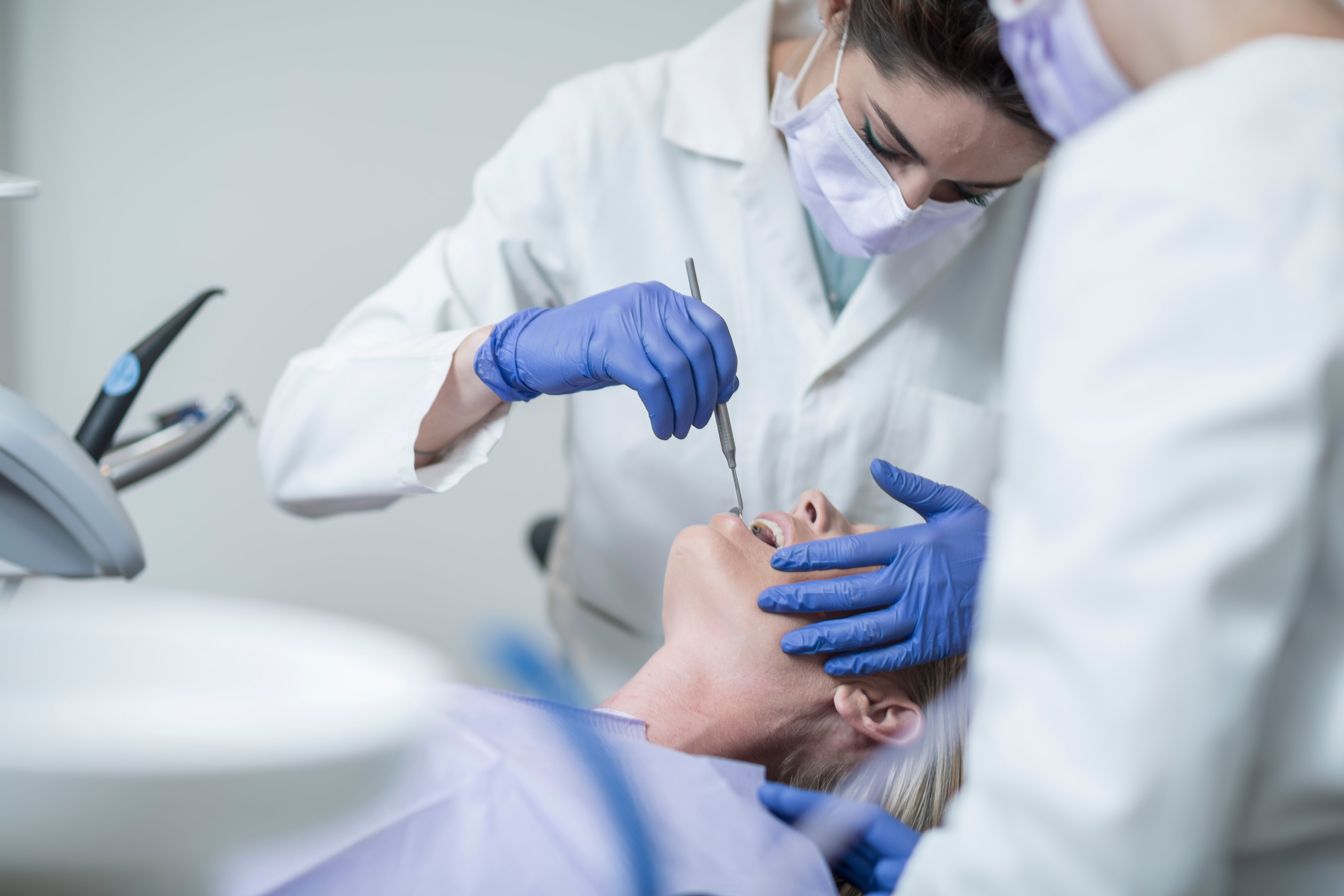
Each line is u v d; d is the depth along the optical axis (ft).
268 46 7.35
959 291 4.81
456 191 7.82
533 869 2.72
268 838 1.53
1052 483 1.77
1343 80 1.83
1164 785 1.67
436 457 4.50
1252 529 1.63
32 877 1.53
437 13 7.43
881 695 3.85
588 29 7.60
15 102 7.21
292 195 7.66
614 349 3.81
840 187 3.99
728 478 4.91
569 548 5.55
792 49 4.92
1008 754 1.84
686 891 2.73
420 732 1.69
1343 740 1.86
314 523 8.18
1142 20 2.01
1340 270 1.65
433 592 8.44
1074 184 1.84
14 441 3.24
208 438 4.54
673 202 4.83
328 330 7.97
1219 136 1.73
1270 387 1.61
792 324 4.76
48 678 2.00
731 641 3.78
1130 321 1.69
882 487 4.11
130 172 7.48
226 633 2.06
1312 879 2.10
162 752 1.43
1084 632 1.71
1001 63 3.14
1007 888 1.83
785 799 3.07
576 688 5.57
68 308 7.66
